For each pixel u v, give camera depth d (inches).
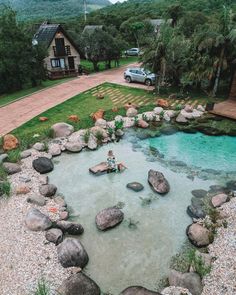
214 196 581.6
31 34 1471.5
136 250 468.8
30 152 766.5
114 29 2123.5
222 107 1051.9
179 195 606.2
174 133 906.1
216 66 1093.8
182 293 378.3
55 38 1636.3
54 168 719.1
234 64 1106.1
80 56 1840.6
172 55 1132.5
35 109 1077.8
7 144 776.9
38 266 428.1
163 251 465.4
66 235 500.4
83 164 737.6
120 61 2143.2
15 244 468.8
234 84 1120.8
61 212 548.4
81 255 437.1
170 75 1229.1
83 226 522.9
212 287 387.5
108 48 1732.3
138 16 2923.2
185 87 1274.6
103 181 662.5
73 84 1449.3
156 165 729.0
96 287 391.5
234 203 560.1
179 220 534.0
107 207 573.6
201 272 408.5
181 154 783.7
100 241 488.1
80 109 1067.9
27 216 516.7
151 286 406.6
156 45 1157.7
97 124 923.4
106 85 1389.0
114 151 803.4
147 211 559.8
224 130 904.9
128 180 665.6
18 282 401.7
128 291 378.3
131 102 1135.6
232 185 638.5
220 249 453.1
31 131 877.8
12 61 1363.2
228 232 484.4
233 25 1053.2
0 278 407.5
